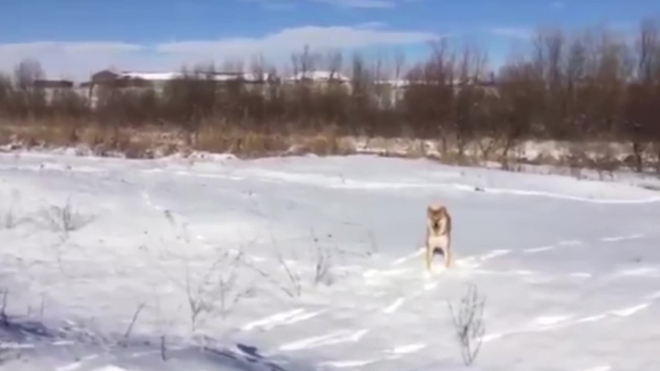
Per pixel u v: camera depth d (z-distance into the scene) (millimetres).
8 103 37469
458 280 9211
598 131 30156
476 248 10688
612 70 35469
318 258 10281
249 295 9016
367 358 7227
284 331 7945
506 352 7234
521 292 8656
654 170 24641
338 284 9352
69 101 38625
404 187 17234
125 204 13406
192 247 11062
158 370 6086
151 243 11250
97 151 25438
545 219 13539
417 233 11828
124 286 9328
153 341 7246
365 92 36125
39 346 6492
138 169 19406
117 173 17875
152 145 26609
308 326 8078
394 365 7027
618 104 31156
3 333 6883
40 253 10766
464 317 8047
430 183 18094
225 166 20766
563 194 17234
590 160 25188
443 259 9883
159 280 9578
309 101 34531
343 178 18531
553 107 32625
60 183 15328
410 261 10055
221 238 11492
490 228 12469
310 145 26391
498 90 35250
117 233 11727
